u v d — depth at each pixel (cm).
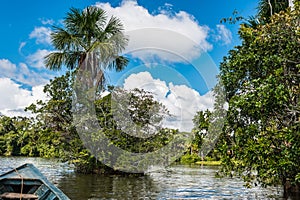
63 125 1514
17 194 520
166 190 1023
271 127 612
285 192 780
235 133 670
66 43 1498
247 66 675
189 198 885
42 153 2947
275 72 592
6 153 3316
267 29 657
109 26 1496
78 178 1297
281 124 613
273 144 594
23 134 3172
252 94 597
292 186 764
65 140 1518
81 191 962
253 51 675
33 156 3103
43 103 1541
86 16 1488
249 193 966
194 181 1288
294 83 625
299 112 571
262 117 610
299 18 641
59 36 1492
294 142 552
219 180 1320
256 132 614
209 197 903
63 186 1058
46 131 1523
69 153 1527
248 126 635
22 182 533
